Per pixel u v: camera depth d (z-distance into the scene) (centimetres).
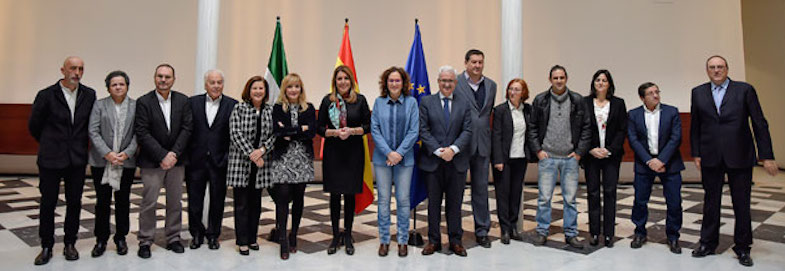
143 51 862
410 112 346
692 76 854
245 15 859
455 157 353
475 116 382
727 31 852
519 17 457
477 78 390
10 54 859
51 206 317
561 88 382
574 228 383
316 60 867
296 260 335
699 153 351
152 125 335
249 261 330
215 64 445
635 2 858
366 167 412
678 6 857
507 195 397
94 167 328
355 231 437
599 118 381
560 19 859
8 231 414
